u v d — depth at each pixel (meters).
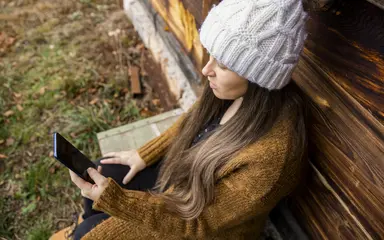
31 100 2.54
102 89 2.63
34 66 2.82
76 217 1.94
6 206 1.97
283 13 0.75
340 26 0.86
